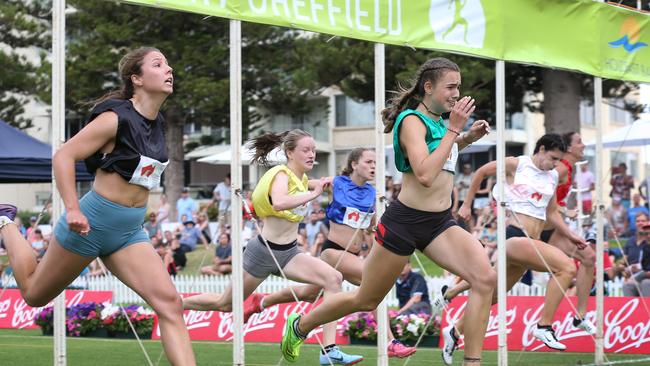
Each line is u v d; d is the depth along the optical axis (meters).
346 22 10.55
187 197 33.06
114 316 17.62
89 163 7.45
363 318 15.87
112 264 7.60
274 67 36.88
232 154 9.88
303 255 11.41
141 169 7.39
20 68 38.41
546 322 12.66
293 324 9.88
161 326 7.52
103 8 36.03
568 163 14.09
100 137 7.22
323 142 48.78
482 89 30.73
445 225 8.79
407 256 8.72
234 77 9.84
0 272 23.58
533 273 21.25
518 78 32.41
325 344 11.62
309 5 10.26
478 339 8.92
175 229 29.55
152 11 35.69
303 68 35.88
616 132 24.03
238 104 9.86
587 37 13.54
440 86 8.46
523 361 13.54
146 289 7.50
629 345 14.46
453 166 8.75
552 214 13.48
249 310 12.59
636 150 49.66
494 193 12.41
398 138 8.42
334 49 31.23
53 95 9.04
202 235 29.50
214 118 38.03
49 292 7.82
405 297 17.69
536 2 12.61
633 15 14.32
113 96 7.57
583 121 48.47
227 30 36.84
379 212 10.82
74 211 7.01
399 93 8.84
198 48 35.91
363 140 48.12
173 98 36.25
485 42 11.95
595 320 14.88
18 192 51.34
